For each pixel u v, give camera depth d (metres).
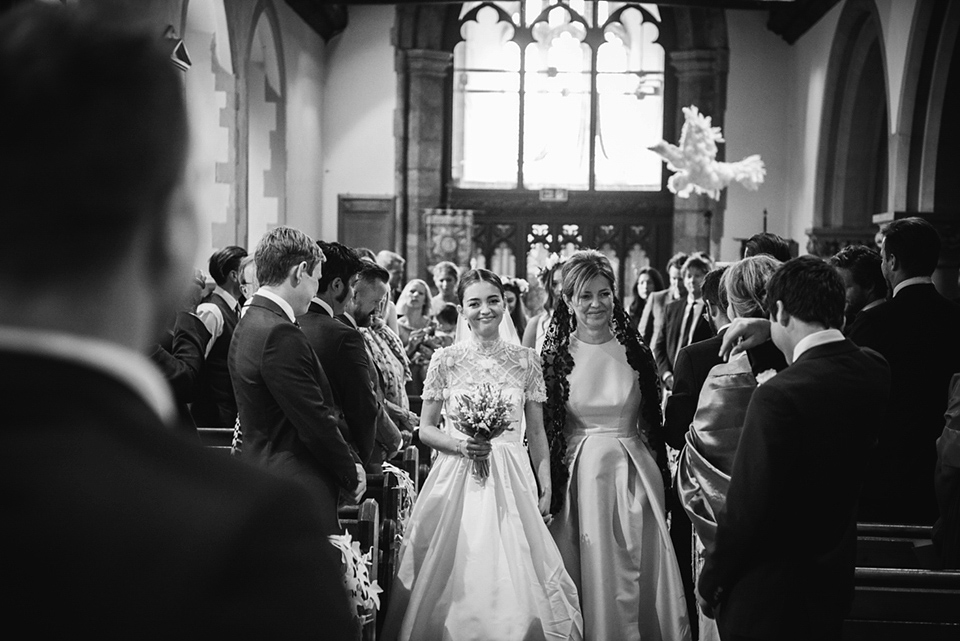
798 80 18.12
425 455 7.33
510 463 4.37
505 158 19.92
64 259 0.72
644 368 4.50
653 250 19.14
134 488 0.70
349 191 18.89
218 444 4.94
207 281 6.16
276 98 15.97
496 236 19.31
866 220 16.31
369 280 5.47
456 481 4.30
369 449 4.22
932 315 4.76
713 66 18.81
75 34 0.72
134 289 0.77
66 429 0.70
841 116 16.08
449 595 4.12
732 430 3.66
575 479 4.40
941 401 4.72
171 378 5.00
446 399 4.51
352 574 3.55
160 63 0.74
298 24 16.81
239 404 3.74
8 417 0.69
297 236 3.77
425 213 18.66
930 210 12.26
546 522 4.41
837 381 2.83
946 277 12.08
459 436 4.49
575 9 19.89
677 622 4.18
